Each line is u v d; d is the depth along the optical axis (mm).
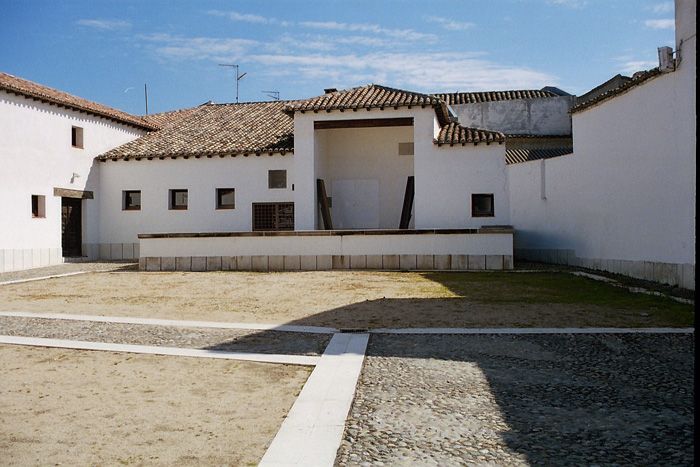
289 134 21359
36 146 17781
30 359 6117
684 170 10625
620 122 13133
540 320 8188
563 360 5953
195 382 5238
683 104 10578
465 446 3682
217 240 16297
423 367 5695
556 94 28578
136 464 3477
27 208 17344
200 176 20531
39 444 3793
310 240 16000
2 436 3932
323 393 4797
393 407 4473
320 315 8805
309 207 18312
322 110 18062
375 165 20703
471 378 5285
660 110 11391
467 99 28969
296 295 11008
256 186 20172
